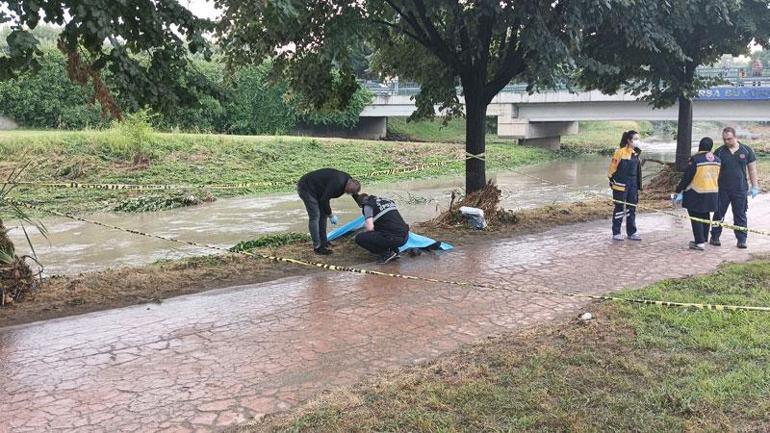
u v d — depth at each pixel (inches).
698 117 1301.7
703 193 340.5
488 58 472.1
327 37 400.2
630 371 174.1
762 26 559.2
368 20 422.3
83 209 666.8
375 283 282.8
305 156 1098.1
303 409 157.6
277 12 297.3
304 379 178.4
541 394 160.1
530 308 242.1
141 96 273.0
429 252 349.4
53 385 175.8
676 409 151.8
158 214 652.1
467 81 454.0
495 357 188.2
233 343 208.1
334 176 337.7
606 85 647.1
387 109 1801.2
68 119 1374.3
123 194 741.9
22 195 692.7
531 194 792.9
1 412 159.2
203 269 315.0
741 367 173.5
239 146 1042.7
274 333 217.5
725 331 201.8
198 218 624.1
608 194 777.6
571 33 370.9
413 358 192.9
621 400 156.4
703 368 174.1
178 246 471.5
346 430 145.6
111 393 170.2
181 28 278.2
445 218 436.5
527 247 363.9
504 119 1587.1
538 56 386.0
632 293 251.4
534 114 1577.3
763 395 156.2
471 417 149.4
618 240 382.6
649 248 357.7
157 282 288.7
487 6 378.0
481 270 306.8
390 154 1215.6
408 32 447.8
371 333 216.1
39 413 158.6
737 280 271.3
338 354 197.2
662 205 549.0
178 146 977.5
